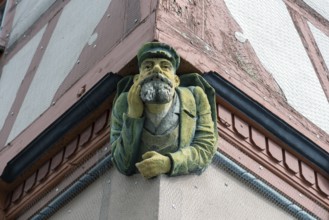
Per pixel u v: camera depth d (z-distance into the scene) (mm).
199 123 6973
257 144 7582
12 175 8352
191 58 7254
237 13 8500
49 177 7957
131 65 7238
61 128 7844
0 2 12344
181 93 6977
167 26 7359
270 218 7402
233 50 7980
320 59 9305
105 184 7215
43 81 9086
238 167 7336
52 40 9625
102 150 7445
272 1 9305
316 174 8039
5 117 9555
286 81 8422
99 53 8062
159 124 6754
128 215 6703
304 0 9977
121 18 8047
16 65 10297
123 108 7047
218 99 7438
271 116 7680
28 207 8172
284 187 7668
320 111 8547
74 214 7461
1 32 11398
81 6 9398
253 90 7734
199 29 7734
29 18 10867
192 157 6766
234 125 7473
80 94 7785
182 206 6672
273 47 8656
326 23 10047
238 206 7164
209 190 6984
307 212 7770
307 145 7910
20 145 8391
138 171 6848
